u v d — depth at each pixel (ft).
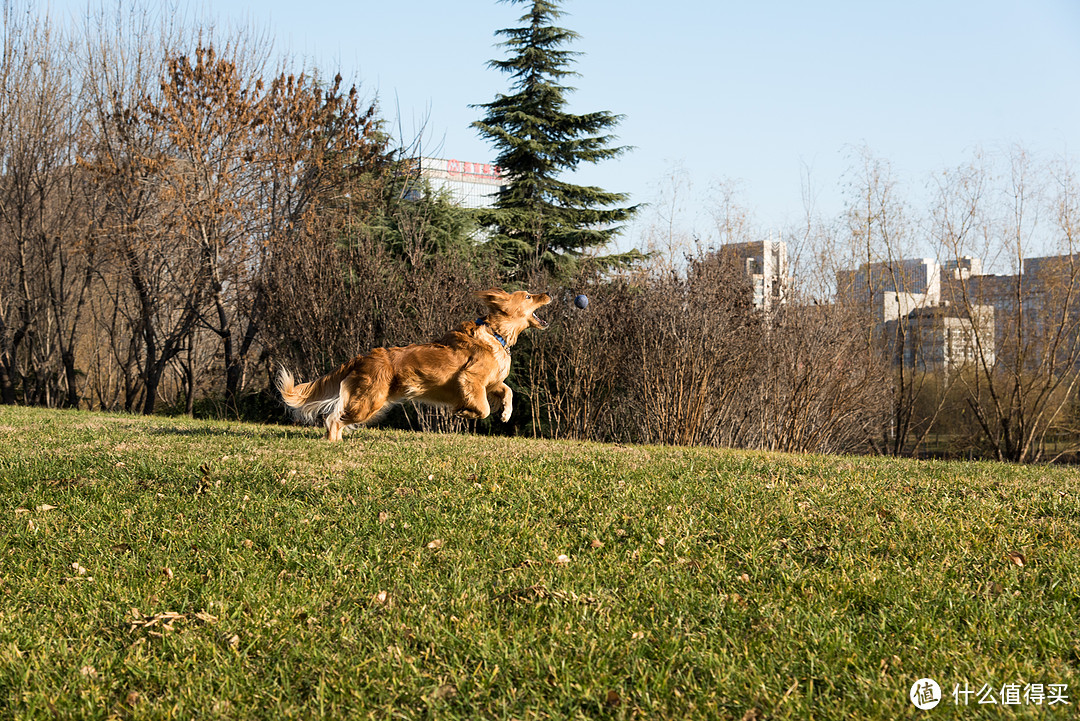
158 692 11.44
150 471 22.16
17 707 10.98
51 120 75.20
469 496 19.94
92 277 81.10
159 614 13.58
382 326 50.75
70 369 78.64
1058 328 60.75
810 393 46.57
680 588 14.46
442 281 51.16
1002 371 67.62
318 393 27.84
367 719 10.43
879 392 56.95
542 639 12.54
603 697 10.89
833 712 10.32
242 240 64.54
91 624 13.37
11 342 77.61
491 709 10.68
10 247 79.36
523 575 15.06
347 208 63.05
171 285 69.77
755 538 17.06
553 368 51.47
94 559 16.22
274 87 64.90
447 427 49.60
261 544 16.93
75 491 20.68
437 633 12.71
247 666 11.96
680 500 19.77
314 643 12.50
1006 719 10.11
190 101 62.44
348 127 66.08
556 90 77.46
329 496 19.86
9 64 74.08
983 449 70.49
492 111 78.84
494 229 73.10
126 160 66.13
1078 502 20.38
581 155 77.61
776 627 12.84
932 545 16.67
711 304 45.37
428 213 59.11
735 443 47.44
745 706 10.57
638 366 46.85
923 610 13.37
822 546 16.76
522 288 54.03
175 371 84.17
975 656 11.76
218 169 63.62
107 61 70.90
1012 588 14.49
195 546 16.83
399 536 17.19
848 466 25.57
